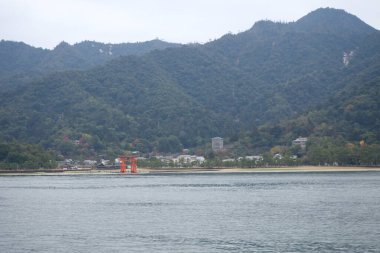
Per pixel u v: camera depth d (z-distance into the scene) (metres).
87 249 116.88
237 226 143.88
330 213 164.00
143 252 113.62
